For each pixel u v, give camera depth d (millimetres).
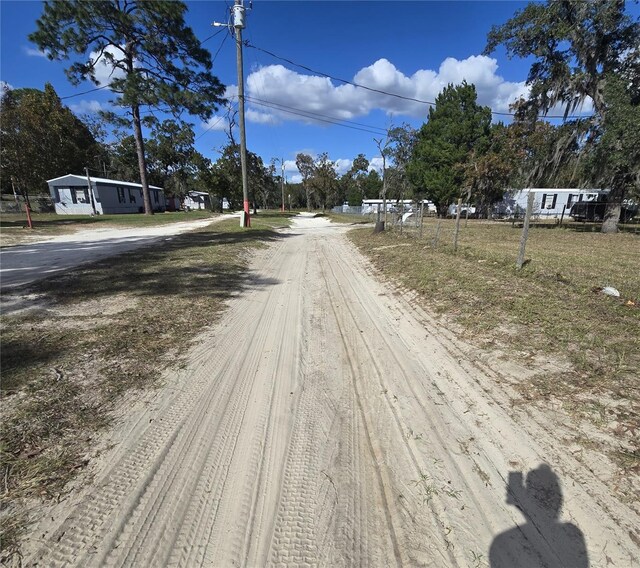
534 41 17328
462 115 31359
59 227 17984
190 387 3111
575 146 17531
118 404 2811
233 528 1797
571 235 16000
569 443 2270
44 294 5750
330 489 2031
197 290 6215
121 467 2162
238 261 9070
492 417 2604
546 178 19266
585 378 2939
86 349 3740
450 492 1985
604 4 14930
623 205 20438
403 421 2629
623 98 13602
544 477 2041
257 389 3105
